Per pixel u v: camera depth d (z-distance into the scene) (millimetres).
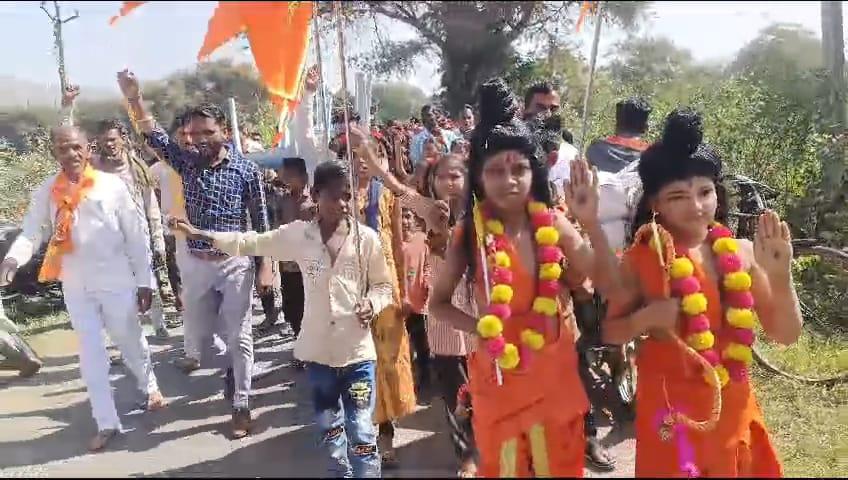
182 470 3320
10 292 5484
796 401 4098
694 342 2328
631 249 2492
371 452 3074
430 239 3326
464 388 3107
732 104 4531
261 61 2635
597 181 2334
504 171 2340
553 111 3246
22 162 4207
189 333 4293
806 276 5398
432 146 3170
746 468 2439
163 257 5141
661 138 2525
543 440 2297
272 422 4066
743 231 4633
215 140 3887
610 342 2518
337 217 3158
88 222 3604
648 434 2449
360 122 3115
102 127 3713
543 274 2320
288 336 5867
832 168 5168
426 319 3672
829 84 4215
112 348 4160
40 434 3701
